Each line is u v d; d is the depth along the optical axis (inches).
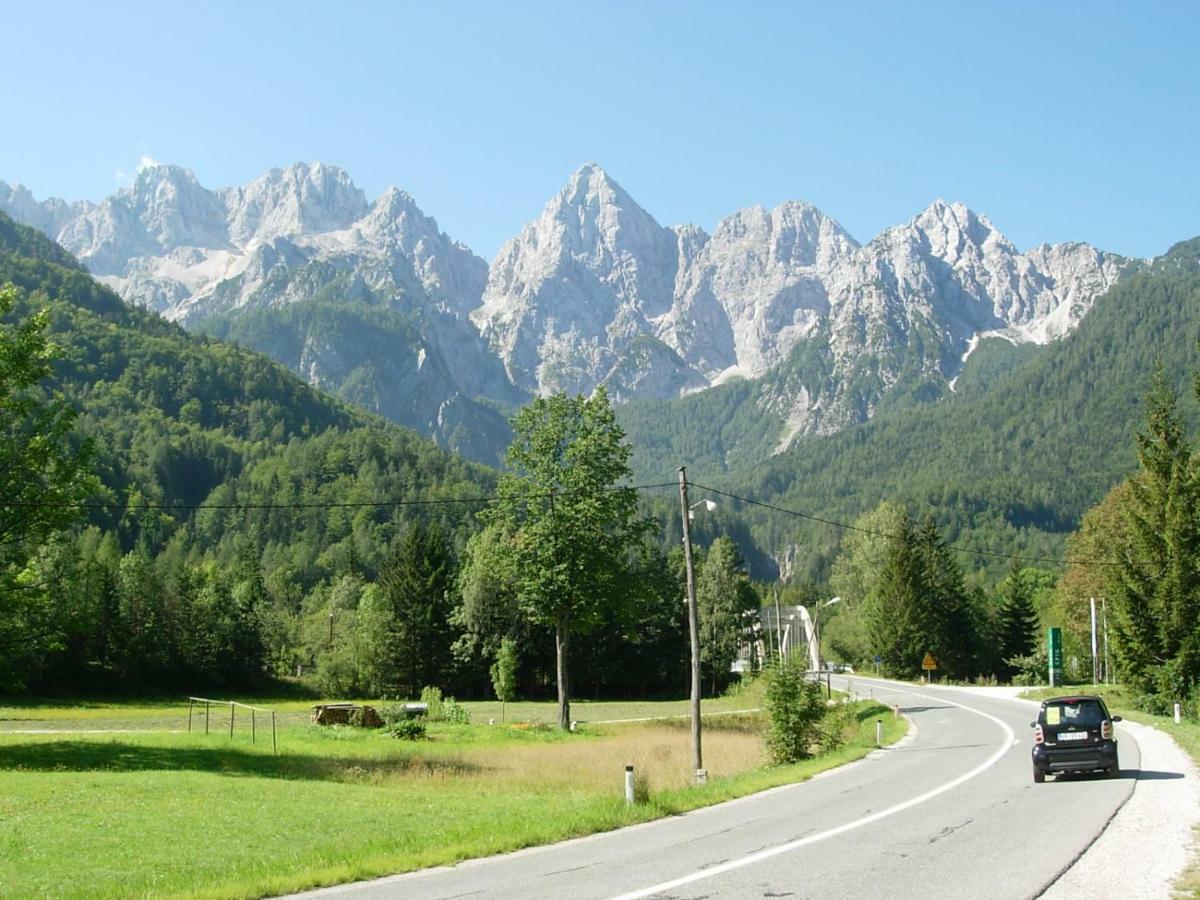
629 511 2271.2
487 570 3592.5
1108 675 3417.8
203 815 906.1
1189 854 570.9
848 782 1058.7
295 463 7568.9
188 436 7775.6
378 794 1097.4
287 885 552.7
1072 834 652.1
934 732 1756.9
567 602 2252.7
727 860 592.1
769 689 1443.2
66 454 1430.9
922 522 4626.0
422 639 3703.3
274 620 4284.0
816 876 534.0
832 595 5467.5
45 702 3029.0
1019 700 2672.2
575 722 2395.4
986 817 743.7
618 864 589.9
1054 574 6259.8
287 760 1475.1
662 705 3356.3
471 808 973.2
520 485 2250.2
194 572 4411.9
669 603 4106.8
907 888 498.3
